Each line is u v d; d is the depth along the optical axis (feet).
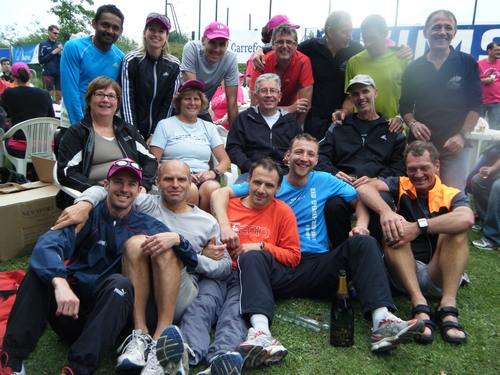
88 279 7.61
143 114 13.20
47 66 37.45
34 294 6.70
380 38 13.42
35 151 17.03
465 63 12.80
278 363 7.50
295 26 16.69
